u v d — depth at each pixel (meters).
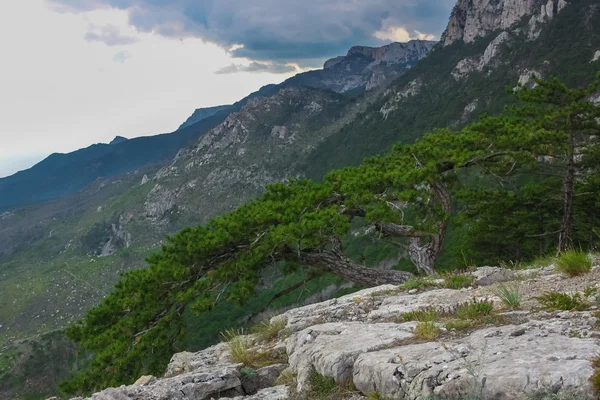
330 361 5.50
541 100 24.91
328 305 9.92
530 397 3.40
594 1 186.38
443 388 3.99
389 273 18.47
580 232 27.61
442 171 20.14
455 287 9.28
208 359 8.73
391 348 5.40
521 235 27.55
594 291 6.24
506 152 20.64
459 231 50.22
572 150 23.64
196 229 18.03
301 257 18.80
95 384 14.65
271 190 20.55
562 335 4.69
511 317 5.85
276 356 7.90
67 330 16.62
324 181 20.69
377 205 18.44
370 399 4.73
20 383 131.38
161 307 16.69
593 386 3.27
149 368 15.30
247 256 17.17
